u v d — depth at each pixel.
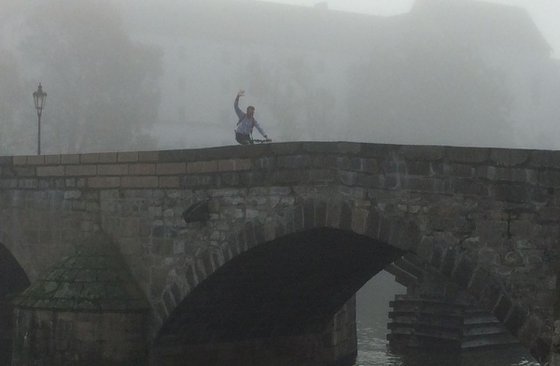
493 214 18.28
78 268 26.36
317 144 21.30
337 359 32.81
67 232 28.91
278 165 22.20
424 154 19.38
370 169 20.28
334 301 30.39
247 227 23.05
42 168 29.73
